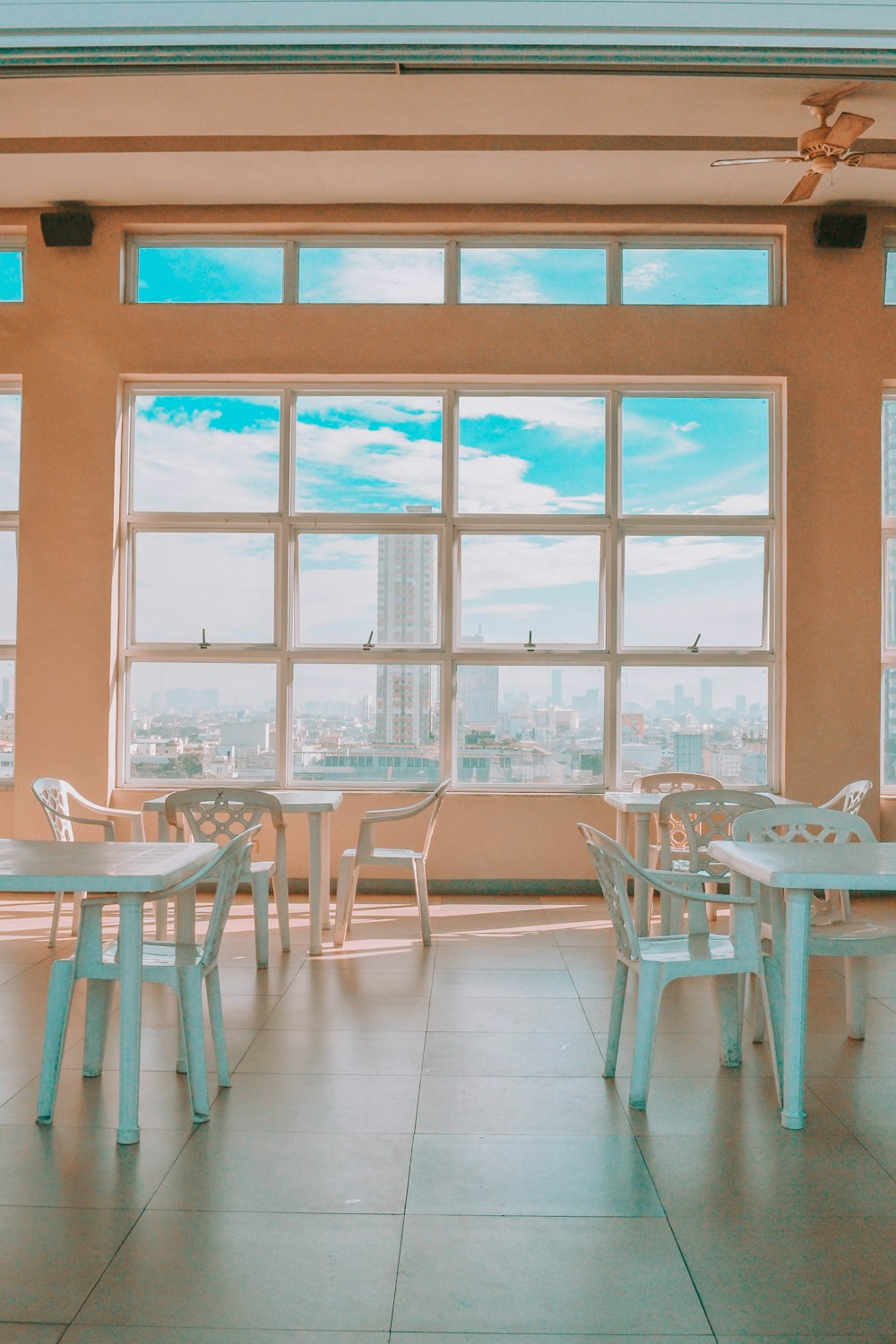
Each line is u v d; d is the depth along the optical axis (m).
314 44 4.11
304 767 6.86
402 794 6.67
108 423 6.70
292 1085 3.25
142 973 2.94
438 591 6.86
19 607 6.68
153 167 6.10
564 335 6.66
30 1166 2.66
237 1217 2.40
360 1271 2.17
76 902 5.43
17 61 4.38
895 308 6.66
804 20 3.87
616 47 4.08
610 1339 1.94
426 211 6.63
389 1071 3.38
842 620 6.65
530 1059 3.50
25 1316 2.01
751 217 6.64
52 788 5.56
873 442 6.66
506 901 6.41
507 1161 2.71
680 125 5.53
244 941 5.29
